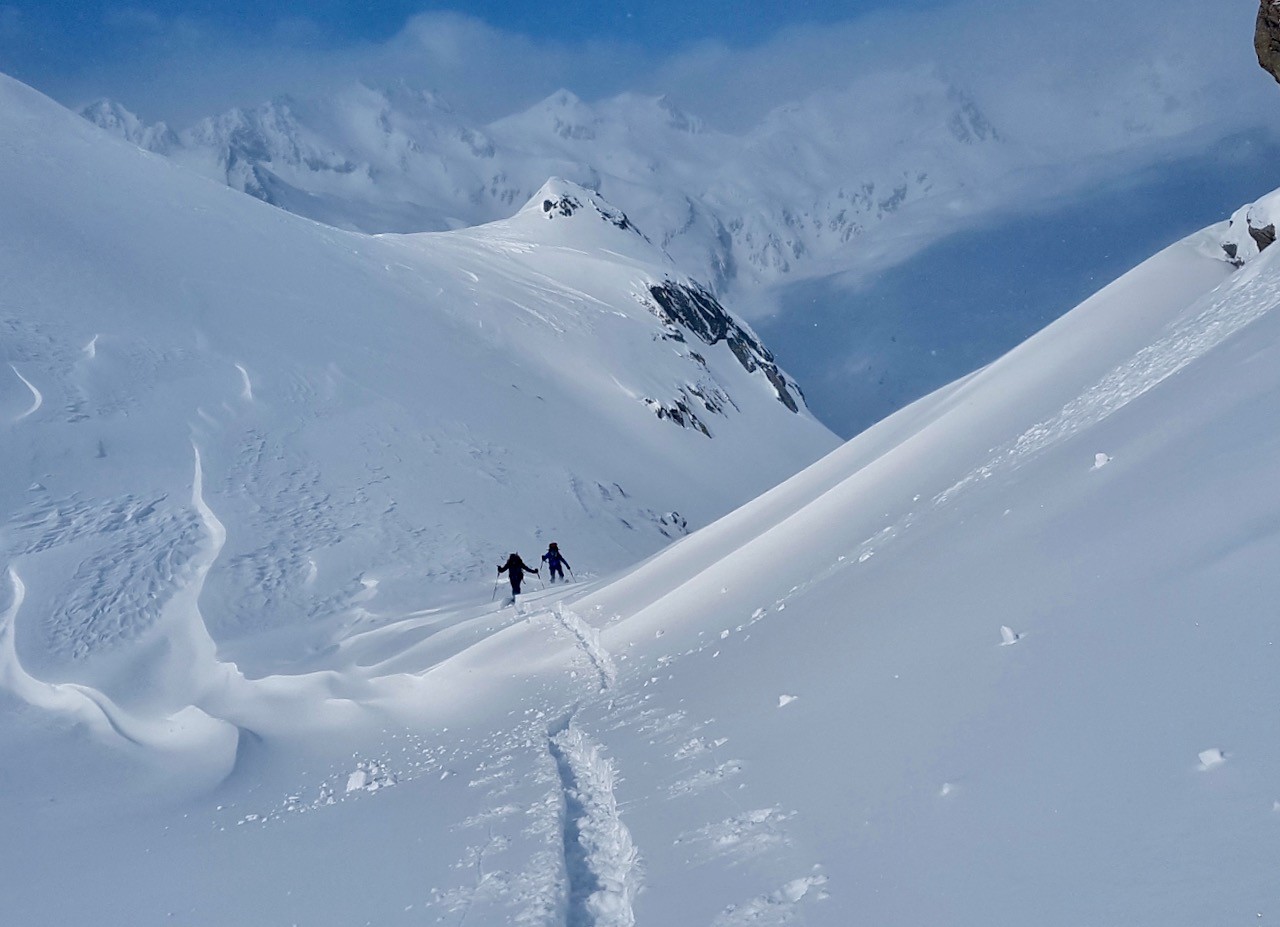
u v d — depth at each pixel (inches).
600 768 283.0
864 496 610.5
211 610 976.3
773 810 180.7
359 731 566.9
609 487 1943.9
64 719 647.8
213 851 323.0
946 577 294.4
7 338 1473.9
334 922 206.8
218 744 546.6
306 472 1461.6
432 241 3823.8
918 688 210.4
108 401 1425.9
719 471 2819.9
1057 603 211.0
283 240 2491.4
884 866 135.9
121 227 2047.2
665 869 171.5
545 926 164.2
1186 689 140.8
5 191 1943.9
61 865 347.6
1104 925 98.5
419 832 270.5
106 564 1023.0
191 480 1305.4
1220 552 180.7
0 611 880.3
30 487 1171.3
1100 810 122.0
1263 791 107.3
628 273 3951.8
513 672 606.5
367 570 1212.5
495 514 1578.5
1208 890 95.6
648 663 487.2
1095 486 286.0
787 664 308.0
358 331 2175.2
